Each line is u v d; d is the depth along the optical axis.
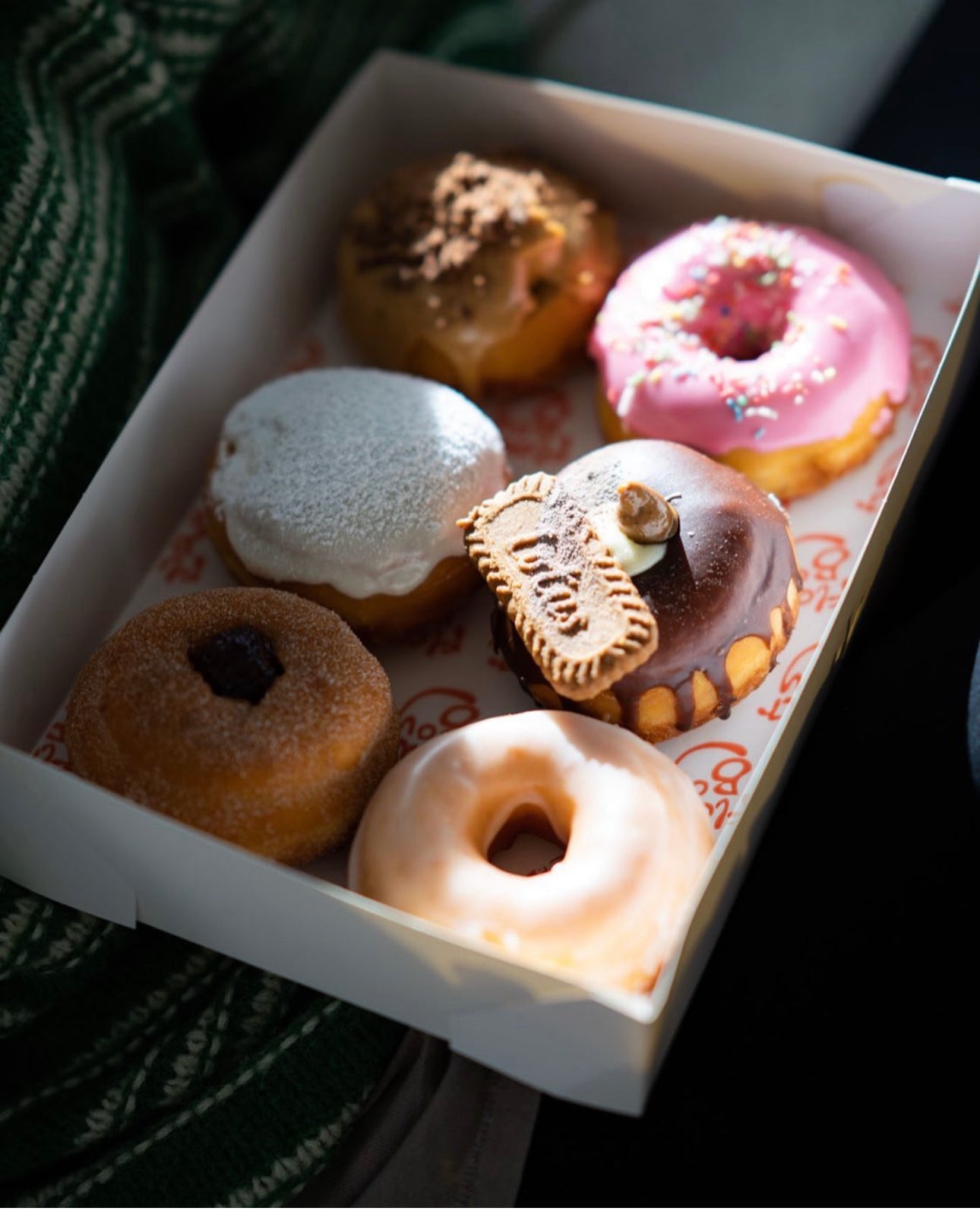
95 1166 0.49
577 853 0.48
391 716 0.51
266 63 0.62
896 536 0.53
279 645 0.51
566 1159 0.48
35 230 0.53
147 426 0.55
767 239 0.58
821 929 0.48
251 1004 0.50
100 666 0.50
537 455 0.59
